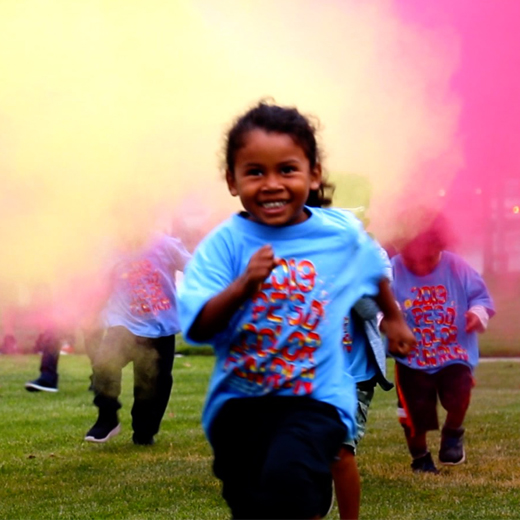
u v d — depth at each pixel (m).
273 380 5.95
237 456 6.05
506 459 11.06
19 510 8.80
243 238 6.04
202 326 5.71
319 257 6.07
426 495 9.32
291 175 5.94
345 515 7.47
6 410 14.91
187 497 9.34
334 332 6.07
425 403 10.36
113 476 10.30
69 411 14.83
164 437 12.70
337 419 6.00
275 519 5.51
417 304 10.34
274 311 5.95
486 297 10.34
